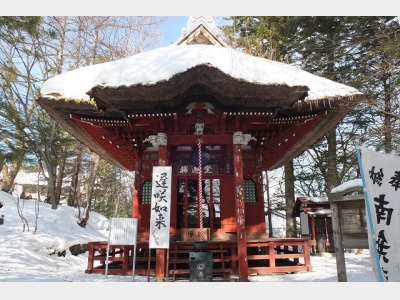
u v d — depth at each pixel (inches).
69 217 839.7
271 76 342.0
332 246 761.6
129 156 555.8
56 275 402.3
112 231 378.9
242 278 357.1
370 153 229.1
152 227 350.3
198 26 526.0
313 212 762.2
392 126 417.4
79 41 892.0
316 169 995.9
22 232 618.2
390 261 213.0
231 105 374.0
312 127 469.1
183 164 471.5
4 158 717.9
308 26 680.4
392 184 221.6
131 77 339.6
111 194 1539.1
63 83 420.5
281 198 1310.3
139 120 397.4
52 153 877.8
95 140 515.8
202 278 335.3
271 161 607.5
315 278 367.2
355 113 751.1
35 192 1391.5
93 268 445.4
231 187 463.5
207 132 442.9
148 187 482.3
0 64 683.4
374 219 220.7
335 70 637.3
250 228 466.0
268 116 394.0
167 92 342.0
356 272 403.2
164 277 358.6
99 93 342.0
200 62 320.2
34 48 711.1
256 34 693.9
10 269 441.7
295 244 433.7
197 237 415.8
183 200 466.0
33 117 813.2
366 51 548.7
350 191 252.1
